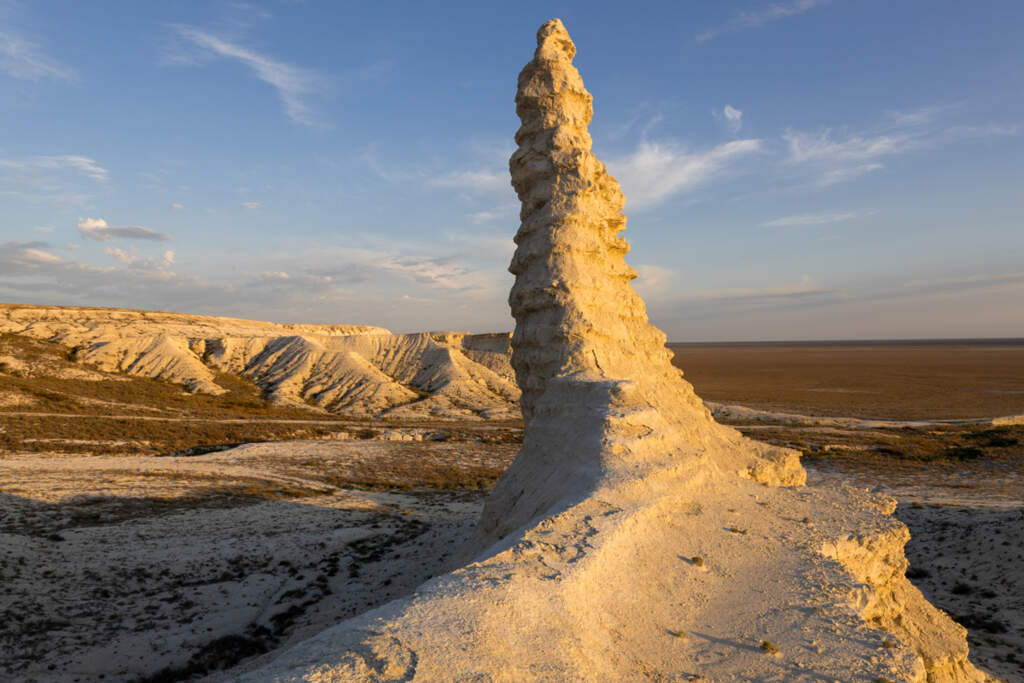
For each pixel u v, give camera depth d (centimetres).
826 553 1289
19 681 1577
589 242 2119
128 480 3697
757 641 980
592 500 1313
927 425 6844
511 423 8200
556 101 2228
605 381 1770
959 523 2853
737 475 1792
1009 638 1870
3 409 6188
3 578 2125
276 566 2548
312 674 703
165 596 2198
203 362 10850
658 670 887
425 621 848
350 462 5072
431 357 11631
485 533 1995
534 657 821
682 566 1188
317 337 12294
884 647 967
